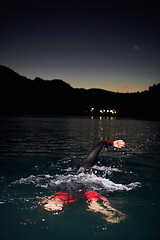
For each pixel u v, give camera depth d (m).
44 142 12.89
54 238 2.99
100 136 16.58
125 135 17.62
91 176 5.38
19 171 6.44
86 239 2.96
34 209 3.86
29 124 28.69
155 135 17.78
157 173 6.39
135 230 3.20
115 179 5.71
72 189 4.80
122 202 4.22
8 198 4.36
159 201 4.30
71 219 3.49
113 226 3.30
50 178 5.66
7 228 3.24
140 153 9.88
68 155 9.00
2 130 19.97
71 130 21.50
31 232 3.13
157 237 3.03
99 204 4.09
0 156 8.70
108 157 8.84
